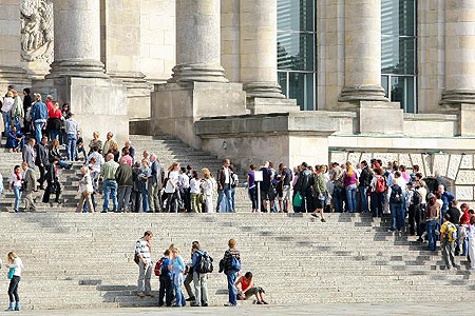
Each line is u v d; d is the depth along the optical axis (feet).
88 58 270.67
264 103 305.94
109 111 270.05
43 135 250.78
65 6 270.46
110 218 220.23
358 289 214.90
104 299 195.42
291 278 212.64
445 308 198.08
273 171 249.75
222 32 313.94
